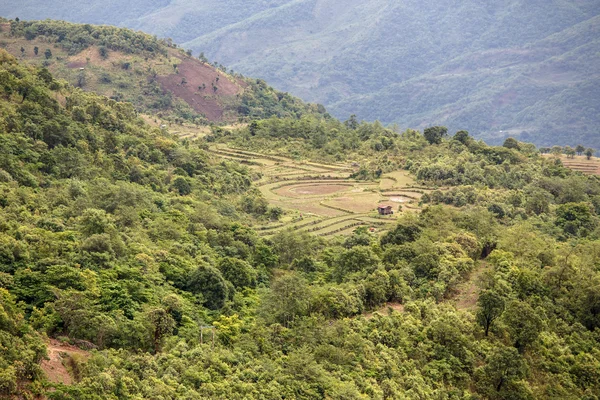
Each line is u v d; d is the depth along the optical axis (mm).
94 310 80000
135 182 158125
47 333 75938
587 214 173250
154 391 68562
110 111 196375
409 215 142125
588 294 108750
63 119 158375
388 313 103812
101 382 66500
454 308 106438
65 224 109000
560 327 105062
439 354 93562
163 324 81938
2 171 122438
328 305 99188
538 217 176500
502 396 88812
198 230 130625
